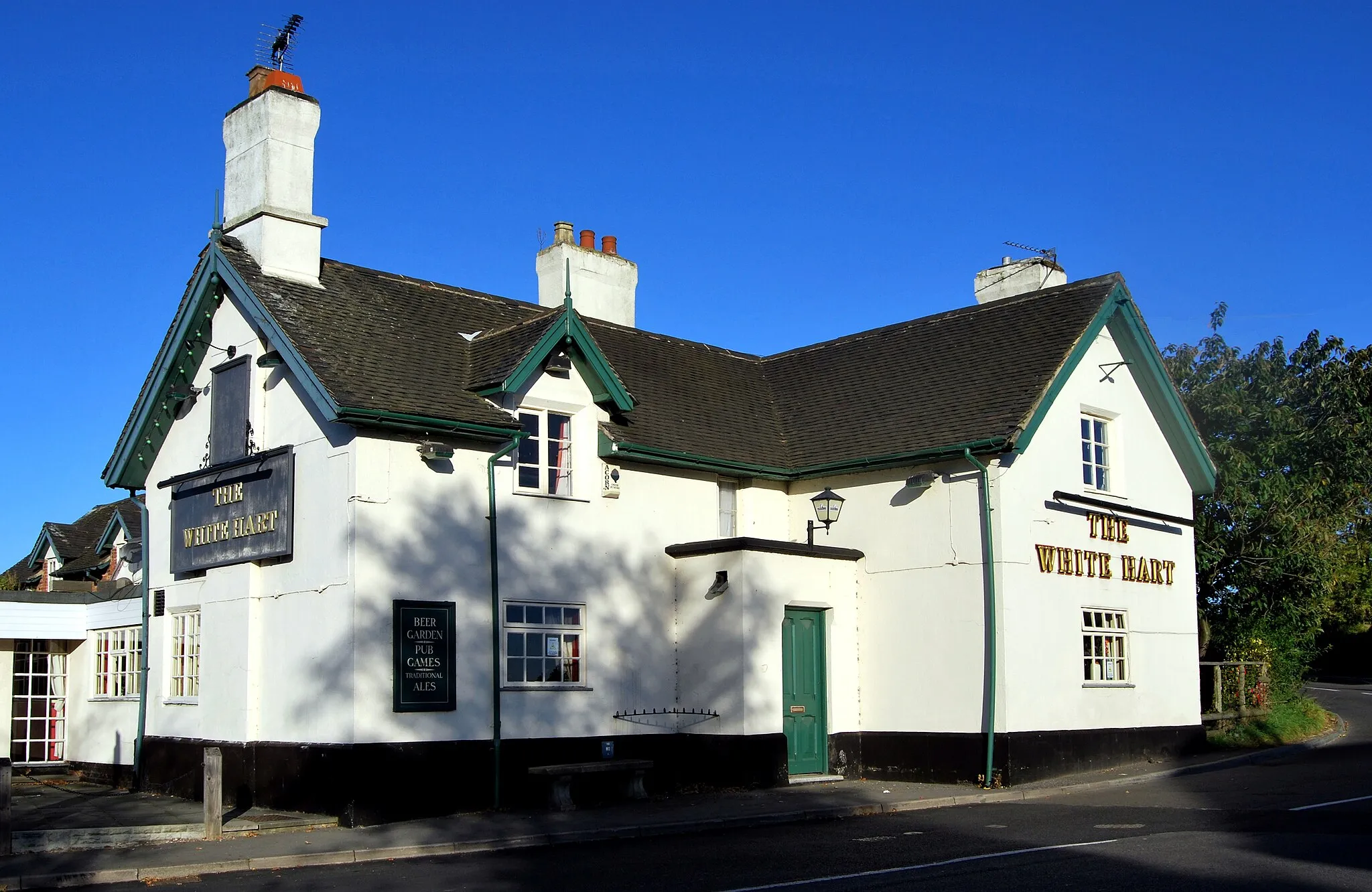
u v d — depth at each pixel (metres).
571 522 18.67
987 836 13.55
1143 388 23.05
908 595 20.12
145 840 14.37
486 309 21.08
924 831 14.20
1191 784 18.34
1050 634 19.77
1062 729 19.67
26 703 22.97
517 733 17.48
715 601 19.28
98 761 21.92
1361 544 33.66
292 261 18.70
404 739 16.22
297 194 19.05
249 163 19.22
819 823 15.48
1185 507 23.91
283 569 17.44
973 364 21.52
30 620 22.38
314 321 17.67
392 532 16.53
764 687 18.94
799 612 20.09
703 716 19.16
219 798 14.75
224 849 13.62
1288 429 31.58
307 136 19.28
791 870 11.59
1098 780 19.16
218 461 18.97
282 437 17.80
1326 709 32.50
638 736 18.94
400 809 15.97
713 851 13.08
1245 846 12.05
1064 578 20.27
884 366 23.22
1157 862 11.30
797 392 24.00
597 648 18.69
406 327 18.92
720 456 20.53
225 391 18.98
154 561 20.81
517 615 17.84
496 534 17.64
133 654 21.45
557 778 17.11
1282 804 15.27
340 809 15.69
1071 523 20.64
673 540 20.08
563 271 23.91
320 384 16.19
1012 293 25.89
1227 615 28.56
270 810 16.89
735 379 24.27
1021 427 18.88
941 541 19.77
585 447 18.98
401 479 16.73
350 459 16.36
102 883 12.03
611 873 11.76
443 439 17.16
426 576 16.80
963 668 19.22
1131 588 21.94
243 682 17.75
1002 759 18.56
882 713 20.23
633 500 19.58
